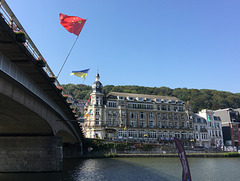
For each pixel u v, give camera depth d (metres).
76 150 61.53
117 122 82.81
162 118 92.06
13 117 24.64
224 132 105.94
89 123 80.69
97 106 81.50
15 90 18.39
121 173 33.97
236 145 103.31
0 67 15.15
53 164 29.31
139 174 33.47
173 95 159.25
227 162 54.94
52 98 26.89
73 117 37.62
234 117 108.56
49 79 21.30
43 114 25.44
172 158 62.78
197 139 95.56
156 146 75.88
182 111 96.62
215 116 104.81
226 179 32.38
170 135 90.38
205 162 54.84
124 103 86.31
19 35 14.34
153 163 48.47
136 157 64.19
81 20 22.62
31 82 20.59
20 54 15.76
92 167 40.19
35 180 25.33
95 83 84.81
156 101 93.25
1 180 25.02
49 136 30.17
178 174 34.31
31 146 29.81
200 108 136.75
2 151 29.61
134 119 86.75
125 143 72.25
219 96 148.00
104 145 69.31
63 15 22.22
